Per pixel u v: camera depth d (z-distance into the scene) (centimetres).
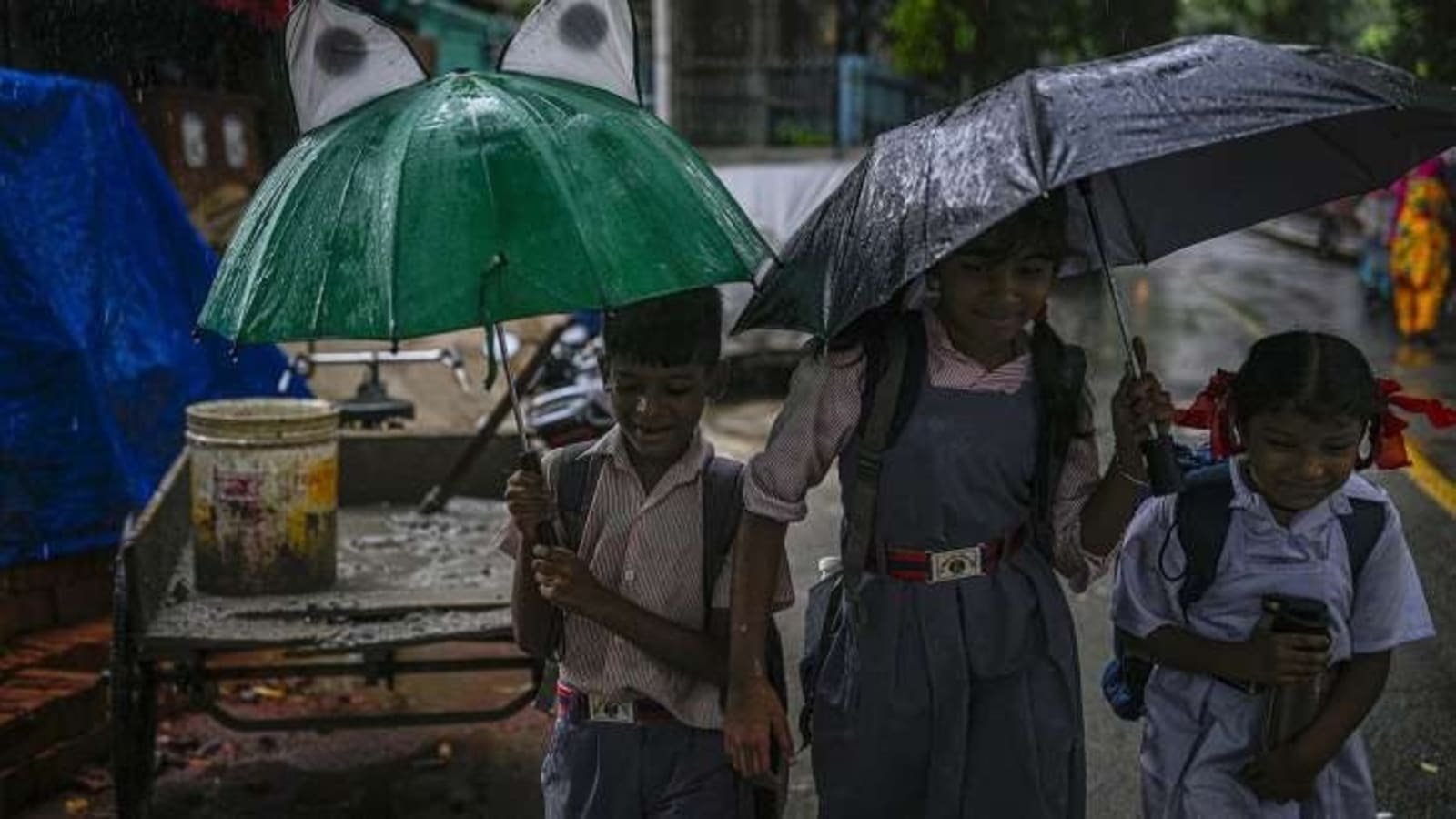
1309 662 262
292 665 421
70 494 504
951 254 245
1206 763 278
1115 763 468
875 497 270
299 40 254
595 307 220
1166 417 263
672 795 281
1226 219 310
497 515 559
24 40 646
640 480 282
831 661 284
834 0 2403
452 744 495
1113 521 268
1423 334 1389
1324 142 297
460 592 439
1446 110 244
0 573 485
